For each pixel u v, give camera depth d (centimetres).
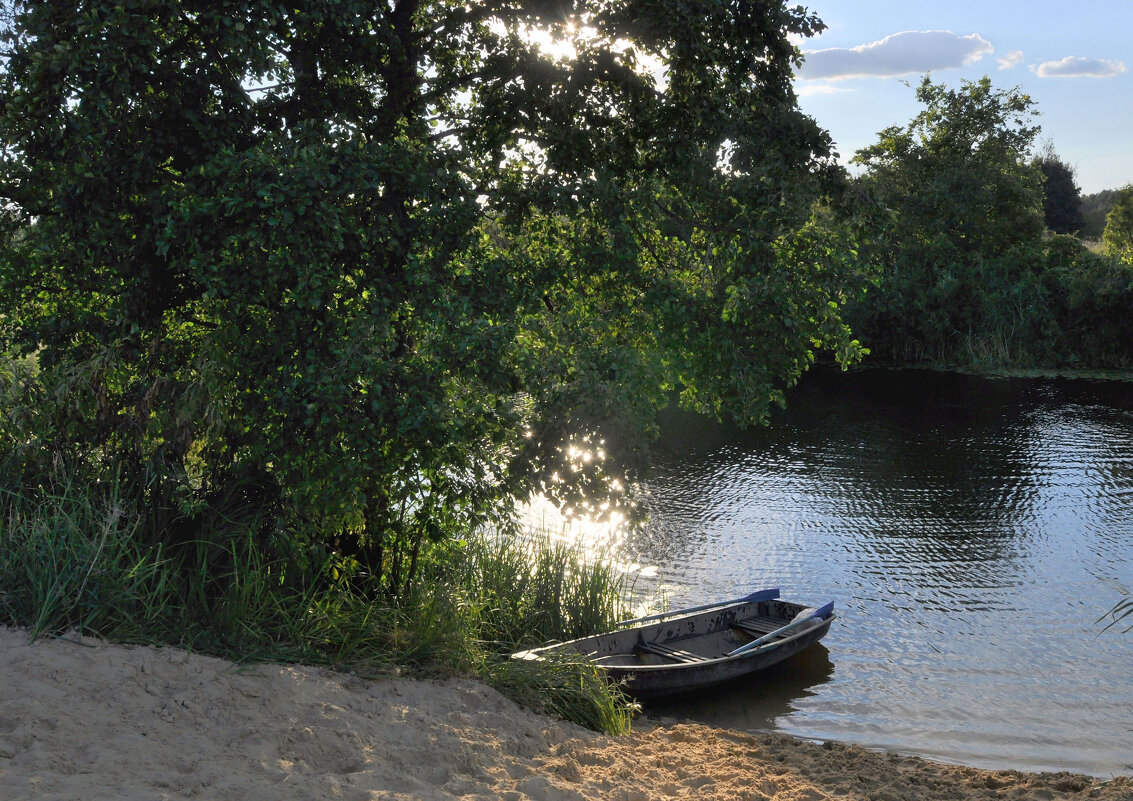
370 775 507
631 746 747
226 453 821
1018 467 2272
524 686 795
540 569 1188
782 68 1005
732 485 2117
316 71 937
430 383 802
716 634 1266
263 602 716
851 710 1054
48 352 800
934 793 706
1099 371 4122
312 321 806
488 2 1020
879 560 1598
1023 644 1245
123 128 788
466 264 906
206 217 765
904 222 4525
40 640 566
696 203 1034
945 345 4481
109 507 675
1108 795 704
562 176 1003
